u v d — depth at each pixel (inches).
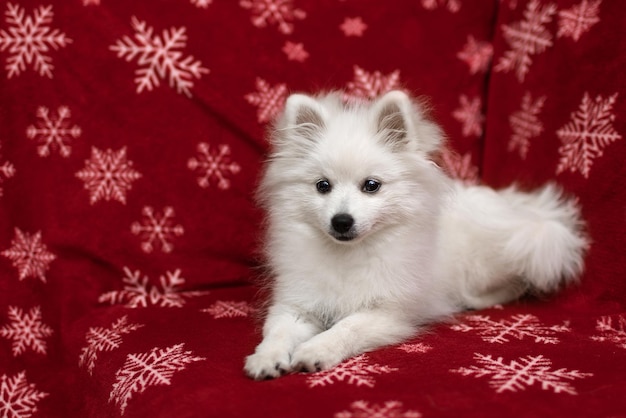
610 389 70.1
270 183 99.2
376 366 78.3
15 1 107.8
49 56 109.9
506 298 115.0
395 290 92.2
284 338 84.4
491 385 71.2
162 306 110.3
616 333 92.9
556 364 78.1
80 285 112.1
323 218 89.0
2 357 109.0
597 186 104.7
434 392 69.4
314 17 121.3
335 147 90.7
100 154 114.0
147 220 117.3
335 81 122.8
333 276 93.0
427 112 102.0
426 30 124.8
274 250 99.0
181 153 117.6
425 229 96.1
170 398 73.1
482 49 128.1
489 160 128.5
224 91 117.6
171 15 114.3
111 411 81.7
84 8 110.3
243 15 118.0
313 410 66.2
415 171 93.1
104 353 92.9
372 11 122.6
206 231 120.3
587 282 106.9
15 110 109.8
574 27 108.4
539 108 117.0
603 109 103.2
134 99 114.3
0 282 111.0
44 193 111.1
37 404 105.2
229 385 73.8
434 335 92.4
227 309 107.7
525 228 108.0
